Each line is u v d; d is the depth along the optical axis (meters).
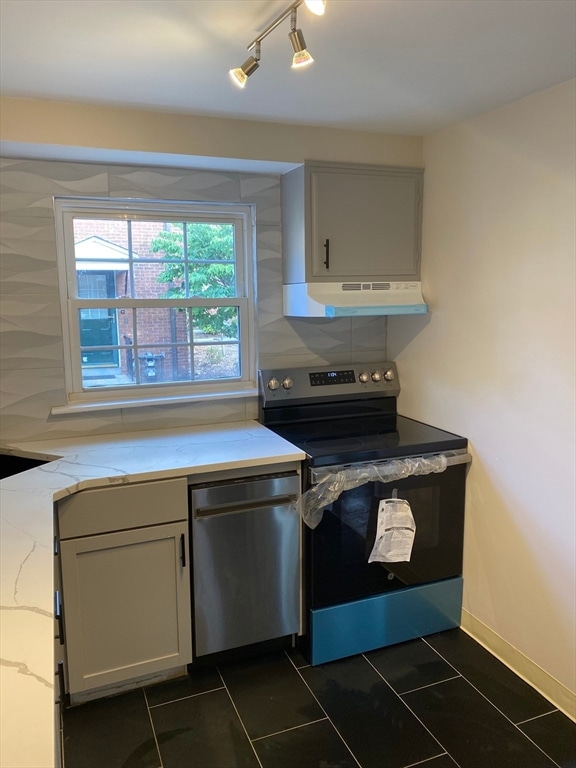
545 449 2.05
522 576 2.21
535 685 2.18
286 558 2.27
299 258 2.55
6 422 2.40
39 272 2.36
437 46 1.61
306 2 1.14
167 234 2.63
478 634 2.47
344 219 2.52
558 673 2.07
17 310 2.35
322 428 2.67
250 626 2.26
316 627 2.29
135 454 2.21
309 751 1.88
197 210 2.63
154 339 2.67
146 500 2.02
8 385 2.38
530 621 2.18
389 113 2.23
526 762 1.84
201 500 2.09
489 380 2.29
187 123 2.23
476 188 2.29
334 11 1.39
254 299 2.79
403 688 2.18
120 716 2.04
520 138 2.06
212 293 2.75
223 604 2.20
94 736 1.95
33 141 2.05
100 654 2.06
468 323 2.39
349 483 2.21
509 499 2.23
